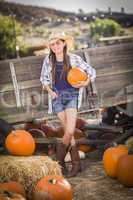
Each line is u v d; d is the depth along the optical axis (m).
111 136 6.03
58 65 5.66
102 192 4.70
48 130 5.83
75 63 5.70
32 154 5.66
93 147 6.03
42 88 5.73
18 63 5.70
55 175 4.38
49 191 4.05
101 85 5.94
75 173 5.29
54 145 5.84
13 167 4.35
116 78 6.04
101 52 5.91
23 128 5.87
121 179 4.80
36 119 5.80
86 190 4.77
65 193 4.09
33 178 4.32
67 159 5.66
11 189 4.00
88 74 5.76
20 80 5.71
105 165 5.14
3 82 5.66
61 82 5.65
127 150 5.11
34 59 5.72
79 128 5.90
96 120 5.99
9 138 5.30
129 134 5.94
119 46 6.02
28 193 4.32
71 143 5.40
